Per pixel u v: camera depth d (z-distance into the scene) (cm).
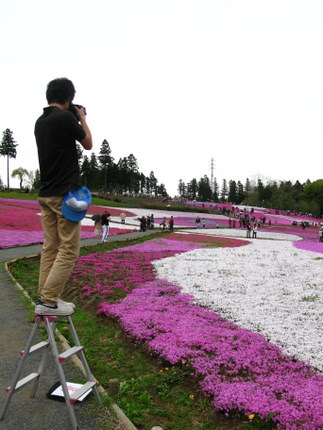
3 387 500
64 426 420
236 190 16988
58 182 416
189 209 8550
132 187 15688
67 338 773
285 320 937
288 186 15312
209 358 656
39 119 439
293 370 643
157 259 1981
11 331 723
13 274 1301
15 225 3050
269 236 4841
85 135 427
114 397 535
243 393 530
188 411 532
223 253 2392
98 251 2267
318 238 4881
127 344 765
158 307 976
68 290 1183
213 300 1112
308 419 470
